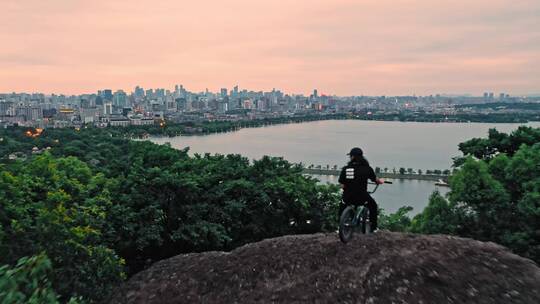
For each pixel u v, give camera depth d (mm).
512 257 7773
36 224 10688
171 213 20031
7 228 10523
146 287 9836
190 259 10742
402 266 7547
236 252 10148
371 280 7426
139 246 17312
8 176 12070
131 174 19453
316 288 7703
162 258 21000
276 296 7852
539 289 6785
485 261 7582
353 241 8945
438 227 20078
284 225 23828
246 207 22219
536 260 17203
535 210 16891
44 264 4871
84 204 15180
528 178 18734
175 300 8891
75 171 18609
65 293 10523
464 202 19625
